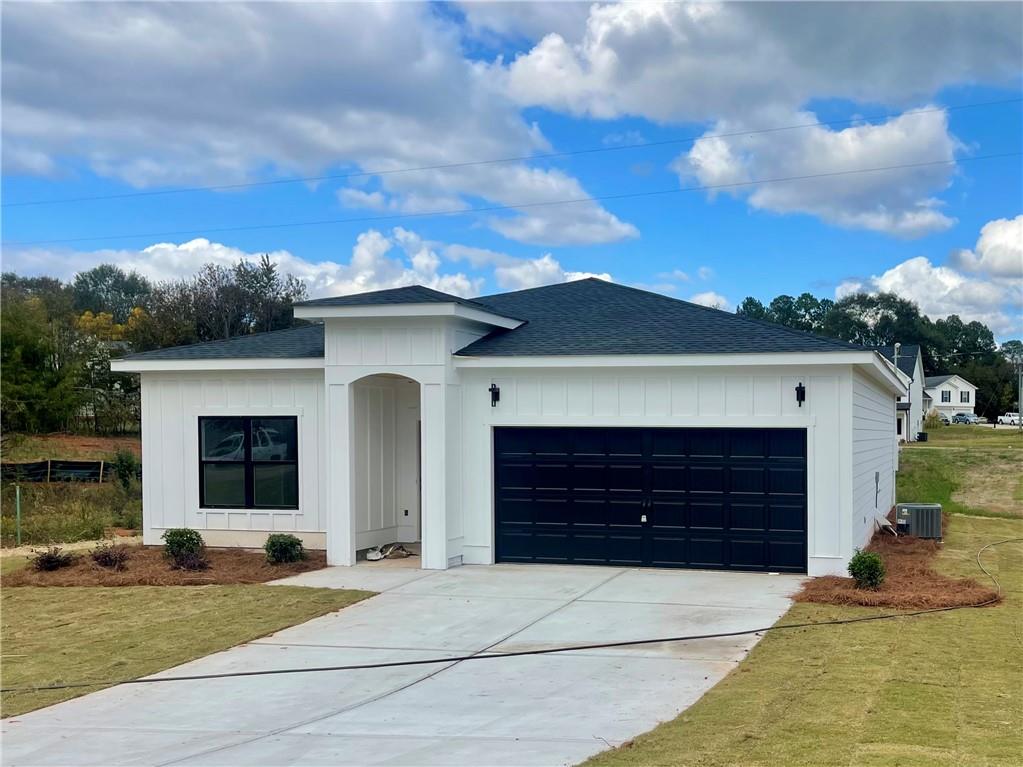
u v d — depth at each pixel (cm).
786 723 720
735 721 732
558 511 1577
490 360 1564
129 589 1427
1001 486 3378
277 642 1084
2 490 2577
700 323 1664
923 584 1351
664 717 764
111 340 5731
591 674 913
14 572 1594
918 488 3300
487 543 1599
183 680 938
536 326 1762
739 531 1481
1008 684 832
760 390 1461
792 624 1102
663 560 1521
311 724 784
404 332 1571
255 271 6041
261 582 1461
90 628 1178
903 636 1029
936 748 653
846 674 869
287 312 6106
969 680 846
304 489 1706
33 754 729
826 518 1430
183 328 5478
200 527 1759
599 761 654
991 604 1216
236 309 5881
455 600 1297
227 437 1750
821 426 1431
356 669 961
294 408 1711
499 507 1605
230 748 725
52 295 6281
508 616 1188
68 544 2012
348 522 1600
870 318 10931
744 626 1101
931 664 905
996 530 2267
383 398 1769
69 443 3962
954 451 4519
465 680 908
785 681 852
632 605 1237
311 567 1582
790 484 1455
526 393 1578
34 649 1077
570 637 1071
